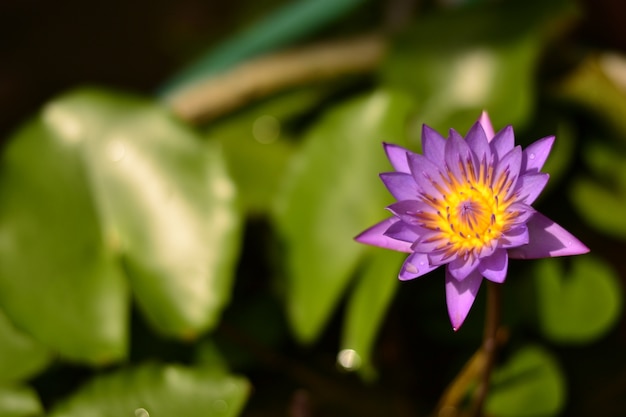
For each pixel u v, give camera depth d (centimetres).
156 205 134
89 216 135
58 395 137
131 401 129
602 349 139
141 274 133
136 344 139
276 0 203
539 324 136
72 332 132
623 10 155
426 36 144
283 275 136
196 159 135
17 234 134
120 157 136
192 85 151
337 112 138
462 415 133
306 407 133
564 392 134
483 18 144
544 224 113
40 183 136
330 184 136
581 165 144
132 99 138
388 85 143
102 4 231
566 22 143
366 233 116
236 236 132
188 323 131
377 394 139
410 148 136
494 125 138
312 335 134
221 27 214
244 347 139
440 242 114
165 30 221
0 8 227
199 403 129
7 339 136
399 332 141
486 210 113
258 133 151
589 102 142
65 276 133
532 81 140
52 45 222
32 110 206
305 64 146
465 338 138
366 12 179
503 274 111
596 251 143
